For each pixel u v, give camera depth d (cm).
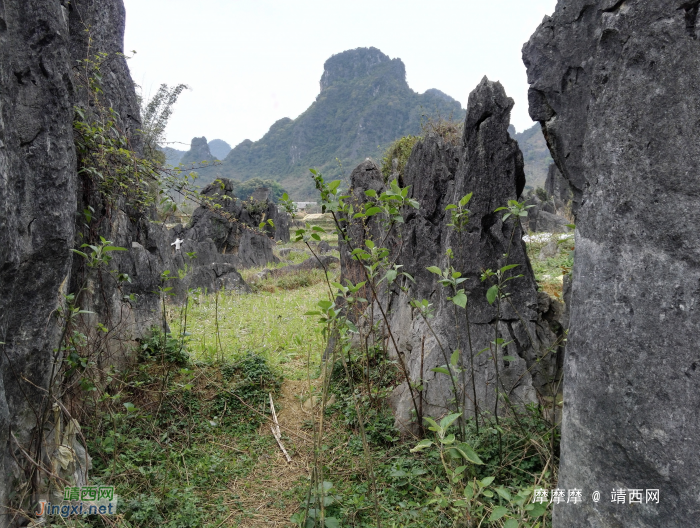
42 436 344
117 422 482
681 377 193
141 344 629
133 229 673
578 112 378
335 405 566
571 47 377
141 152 695
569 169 390
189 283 1330
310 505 384
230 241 2016
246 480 454
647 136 208
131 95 689
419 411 479
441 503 318
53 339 356
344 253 747
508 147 472
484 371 484
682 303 194
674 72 198
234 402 580
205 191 2006
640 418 208
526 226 1594
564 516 251
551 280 868
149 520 376
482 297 483
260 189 2908
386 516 378
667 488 197
